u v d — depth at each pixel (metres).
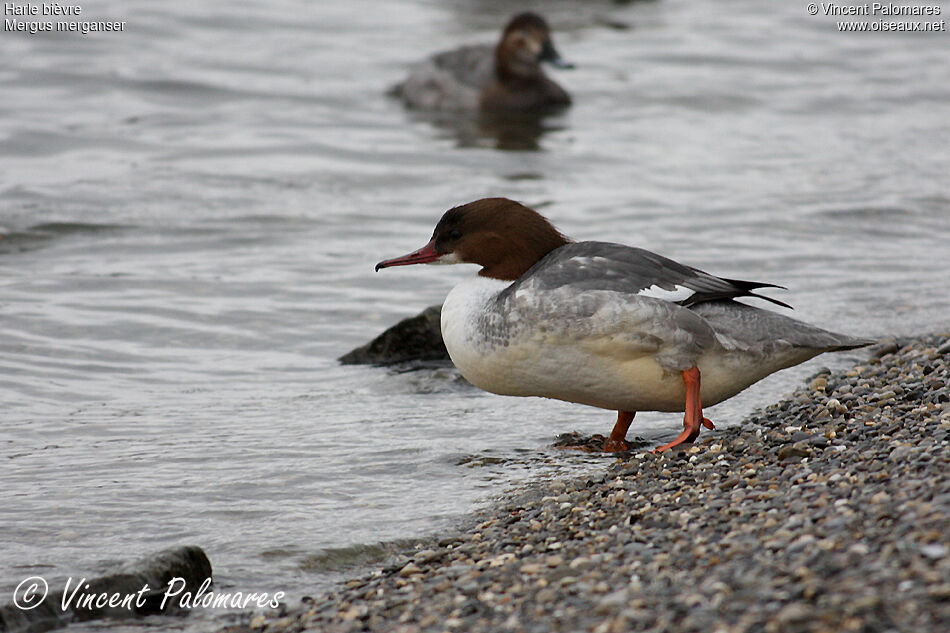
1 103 22.59
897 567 5.74
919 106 24.12
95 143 20.55
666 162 20.50
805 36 29.97
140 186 18.41
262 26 29.52
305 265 15.51
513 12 33.19
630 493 8.22
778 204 17.98
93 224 16.69
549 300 9.02
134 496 8.94
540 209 17.77
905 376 10.66
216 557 7.94
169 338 13.09
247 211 17.55
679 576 6.34
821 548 6.22
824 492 7.27
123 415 10.88
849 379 10.90
